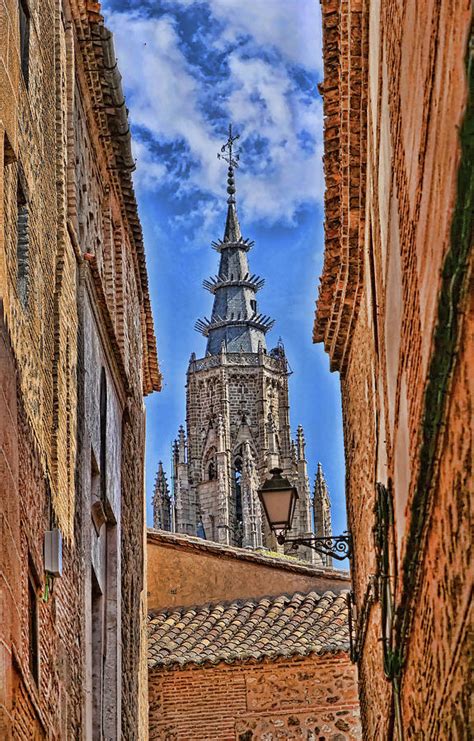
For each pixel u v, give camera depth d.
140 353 23.22
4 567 10.24
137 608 20.88
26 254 12.41
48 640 12.55
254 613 24.84
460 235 6.77
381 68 11.47
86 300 16.12
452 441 7.43
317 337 18.17
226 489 116.94
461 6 6.66
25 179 12.48
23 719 10.88
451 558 7.77
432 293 7.90
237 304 124.88
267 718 23.22
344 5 13.09
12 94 11.68
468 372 6.85
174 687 23.52
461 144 6.62
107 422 18.14
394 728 12.72
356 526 17.34
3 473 10.36
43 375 13.16
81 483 15.18
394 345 10.98
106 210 19.41
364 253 15.18
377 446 13.38
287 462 118.31
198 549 25.73
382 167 11.78
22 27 13.12
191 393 120.88
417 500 8.95
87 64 16.91
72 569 14.21
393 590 11.52
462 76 6.66
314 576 25.53
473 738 7.58
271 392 120.81
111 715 17.56
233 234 127.94
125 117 18.06
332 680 23.33
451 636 7.99
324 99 14.98
